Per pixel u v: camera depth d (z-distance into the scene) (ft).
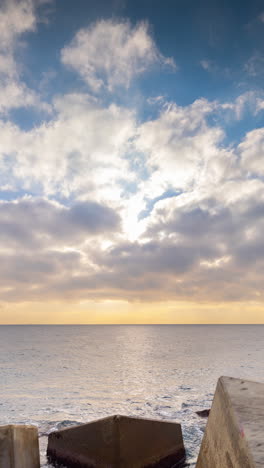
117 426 17.72
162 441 20.33
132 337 275.18
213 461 9.45
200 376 67.87
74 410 39.50
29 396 48.21
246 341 203.62
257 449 6.93
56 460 20.45
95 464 18.15
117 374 71.87
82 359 105.50
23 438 17.51
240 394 9.29
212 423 10.26
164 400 44.93
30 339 245.24
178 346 164.04
